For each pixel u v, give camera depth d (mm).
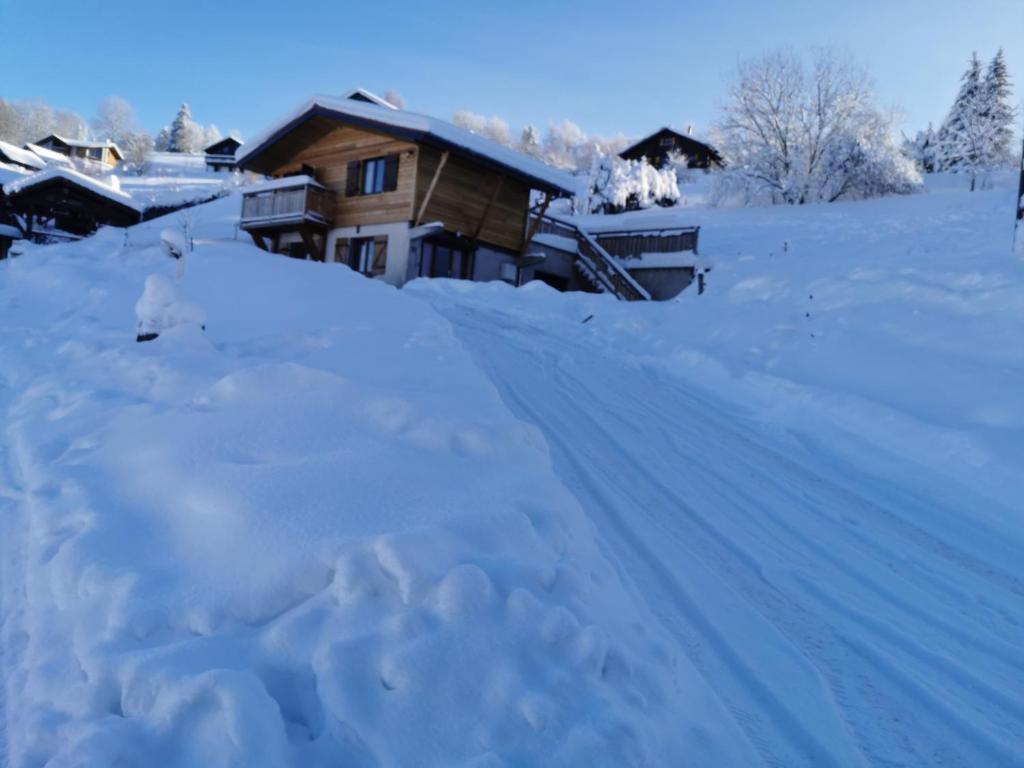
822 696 3303
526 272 24516
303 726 2525
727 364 9906
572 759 2385
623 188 41656
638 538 4797
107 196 30406
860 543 5164
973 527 5527
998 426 6688
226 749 2328
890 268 11477
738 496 5887
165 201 47719
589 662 2746
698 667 3398
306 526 3346
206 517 3562
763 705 3188
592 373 9930
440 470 4016
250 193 25234
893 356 8680
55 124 112000
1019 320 8422
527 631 2807
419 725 2475
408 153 21672
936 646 3855
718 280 15711
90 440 4938
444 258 22984
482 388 6340
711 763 2705
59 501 4102
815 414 8039
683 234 22922
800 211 31453
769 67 35375
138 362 6391
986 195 29469
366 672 2613
